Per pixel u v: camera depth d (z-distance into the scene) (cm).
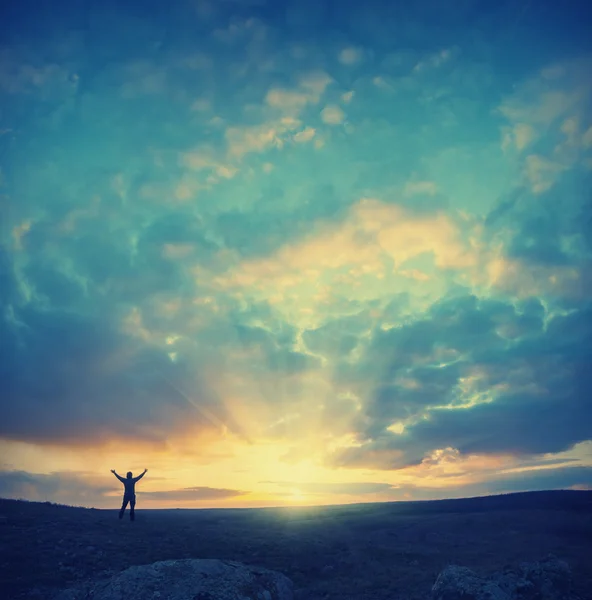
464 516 2902
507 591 1542
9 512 2525
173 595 1399
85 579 1712
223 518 3159
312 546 2295
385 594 1655
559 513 2823
